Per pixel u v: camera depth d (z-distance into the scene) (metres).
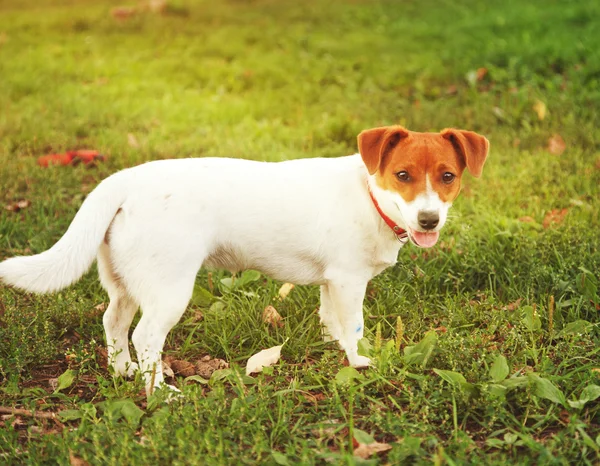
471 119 2.53
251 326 1.63
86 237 1.42
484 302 1.65
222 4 4.83
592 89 2.74
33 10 4.66
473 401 1.41
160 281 1.44
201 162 1.49
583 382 1.44
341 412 1.40
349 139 2.42
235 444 1.34
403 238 1.51
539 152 2.26
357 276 1.51
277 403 1.44
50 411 1.44
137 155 2.21
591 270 1.72
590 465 1.31
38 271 1.40
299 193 1.49
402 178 1.44
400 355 1.51
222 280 1.73
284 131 2.47
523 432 1.37
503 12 4.15
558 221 1.91
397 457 1.31
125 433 1.32
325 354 1.52
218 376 1.49
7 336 1.56
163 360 1.56
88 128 2.49
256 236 1.48
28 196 2.03
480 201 2.00
